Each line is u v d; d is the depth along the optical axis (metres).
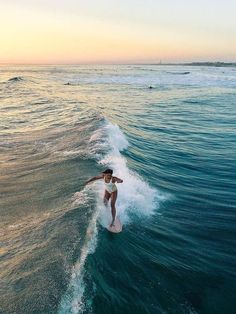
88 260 6.10
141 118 24.83
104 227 7.52
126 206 8.75
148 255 6.92
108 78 78.12
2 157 13.62
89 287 5.48
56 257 6.21
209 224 8.63
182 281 6.25
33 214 8.34
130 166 12.32
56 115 23.61
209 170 13.12
